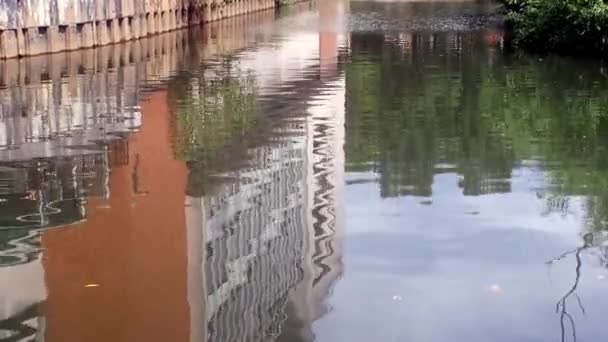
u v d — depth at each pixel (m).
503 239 6.47
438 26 31.28
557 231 6.64
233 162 9.00
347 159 9.19
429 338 4.76
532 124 11.05
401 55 20.95
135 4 24.69
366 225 6.87
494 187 7.96
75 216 7.04
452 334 4.81
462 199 7.57
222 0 37.16
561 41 19.97
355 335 4.82
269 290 5.48
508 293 5.40
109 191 7.82
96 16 21.66
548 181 8.12
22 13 18.59
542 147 9.63
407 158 9.22
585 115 11.61
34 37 19.16
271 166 8.84
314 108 12.59
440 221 6.95
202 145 9.84
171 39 25.75
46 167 8.73
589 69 16.59
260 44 24.28
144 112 12.09
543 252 6.16
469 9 43.22
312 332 4.87
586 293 5.38
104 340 4.81
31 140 10.09
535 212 7.15
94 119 11.52
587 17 18.06
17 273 5.80
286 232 6.65
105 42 22.34
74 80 15.63
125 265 5.96
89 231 6.66
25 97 13.45
